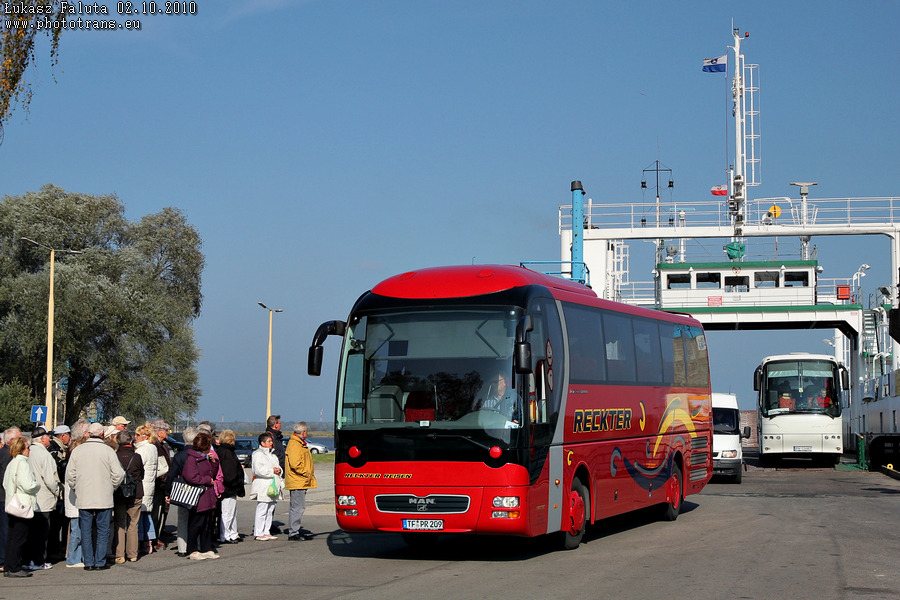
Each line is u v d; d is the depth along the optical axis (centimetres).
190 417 5478
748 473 3500
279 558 1389
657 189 4506
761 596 1016
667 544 1486
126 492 1322
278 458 1702
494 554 1409
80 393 5400
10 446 1233
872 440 3641
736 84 4300
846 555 1330
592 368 1523
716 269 4366
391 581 1152
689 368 2042
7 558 1222
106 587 1138
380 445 1287
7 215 5147
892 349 4300
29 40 1922
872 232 3856
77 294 4894
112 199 5544
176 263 5941
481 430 1254
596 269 4041
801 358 3700
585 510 1472
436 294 1342
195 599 1043
